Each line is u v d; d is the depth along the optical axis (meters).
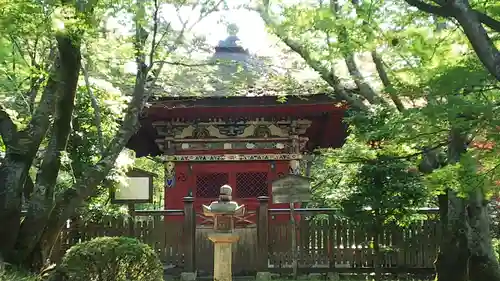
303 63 13.11
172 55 11.23
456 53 7.00
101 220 11.91
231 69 15.26
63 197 9.31
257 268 11.78
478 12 5.32
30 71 8.75
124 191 12.27
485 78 5.55
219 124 15.15
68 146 12.16
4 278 7.38
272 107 14.00
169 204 15.05
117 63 11.59
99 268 7.26
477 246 8.98
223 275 8.09
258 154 15.11
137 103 10.15
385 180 9.86
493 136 5.57
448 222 9.22
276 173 15.07
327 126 15.91
